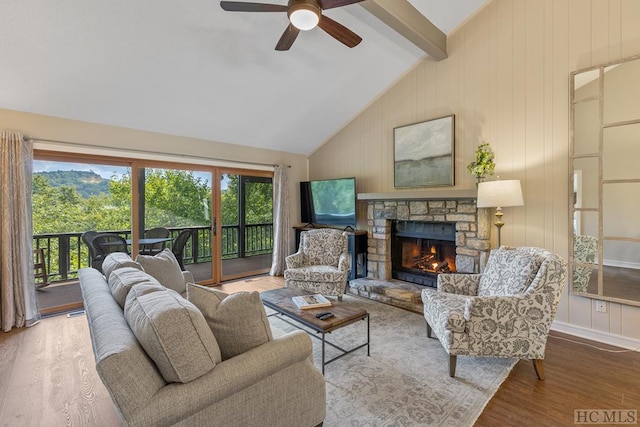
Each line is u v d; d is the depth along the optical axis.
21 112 3.20
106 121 3.67
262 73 3.62
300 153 5.74
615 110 2.65
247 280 5.00
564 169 2.95
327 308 2.46
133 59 2.98
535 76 3.10
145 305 1.28
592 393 1.98
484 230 3.40
